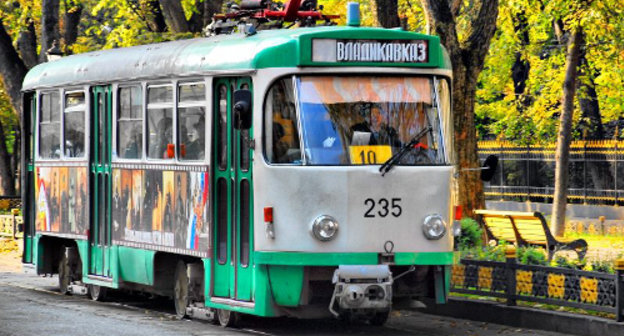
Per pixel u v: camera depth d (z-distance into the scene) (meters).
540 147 58.22
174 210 23.83
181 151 23.62
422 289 21.80
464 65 32.53
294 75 20.95
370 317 21.88
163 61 24.38
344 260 20.70
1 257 43.09
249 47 21.56
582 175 57.66
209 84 22.50
